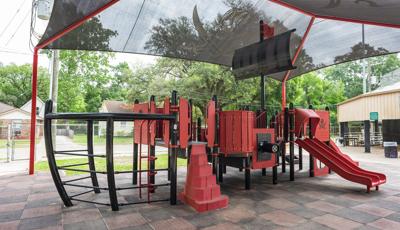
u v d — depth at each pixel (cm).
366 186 473
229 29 691
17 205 349
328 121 621
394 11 450
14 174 573
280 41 503
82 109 2562
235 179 542
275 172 495
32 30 598
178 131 361
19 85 3344
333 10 518
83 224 283
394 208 345
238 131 446
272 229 272
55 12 454
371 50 718
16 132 1970
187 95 1532
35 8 601
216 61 850
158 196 398
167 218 303
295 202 373
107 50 679
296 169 676
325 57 829
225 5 600
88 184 472
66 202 342
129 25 595
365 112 1358
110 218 302
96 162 760
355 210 336
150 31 636
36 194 404
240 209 338
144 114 328
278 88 1772
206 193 345
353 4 450
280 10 636
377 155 1070
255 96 1678
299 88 1977
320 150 539
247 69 575
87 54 2039
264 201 377
